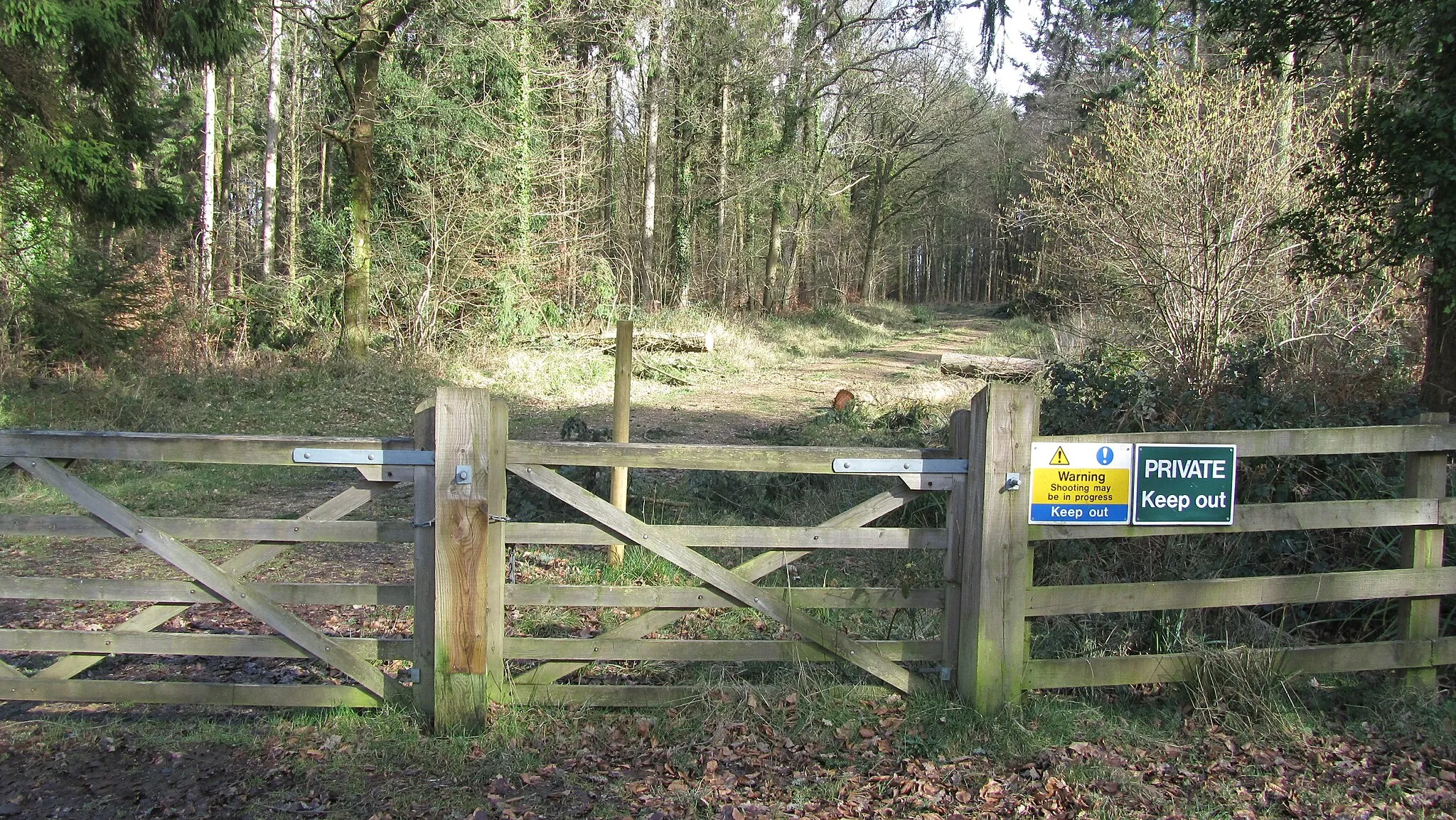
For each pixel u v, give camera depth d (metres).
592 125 21.72
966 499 3.85
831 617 5.04
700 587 3.89
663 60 25.72
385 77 18.94
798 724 3.87
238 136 30.23
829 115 34.66
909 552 5.96
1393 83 6.38
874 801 3.39
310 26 16.17
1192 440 3.89
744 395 16.38
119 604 5.52
